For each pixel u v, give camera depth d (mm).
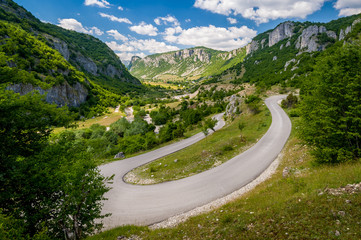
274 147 29453
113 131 78250
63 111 14680
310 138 14922
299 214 7695
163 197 19406
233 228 8281
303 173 14438
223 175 22531
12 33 117875
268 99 74438
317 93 15242
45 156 12461
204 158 29844
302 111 16328
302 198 9031
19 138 12250
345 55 13820
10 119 10883
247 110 61688
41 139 13484
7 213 10336
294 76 110188
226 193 18000
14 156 11336
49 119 13688
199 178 22938
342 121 13836
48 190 11531
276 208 8820
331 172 11664
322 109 14242
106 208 18656
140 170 31750
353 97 13141
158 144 56219
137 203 18938
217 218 10578
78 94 140625
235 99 75000
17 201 11219
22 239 8516
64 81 126812
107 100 169000
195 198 18016
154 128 90625
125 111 152000
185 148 43656
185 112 111812
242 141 35344
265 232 7223
